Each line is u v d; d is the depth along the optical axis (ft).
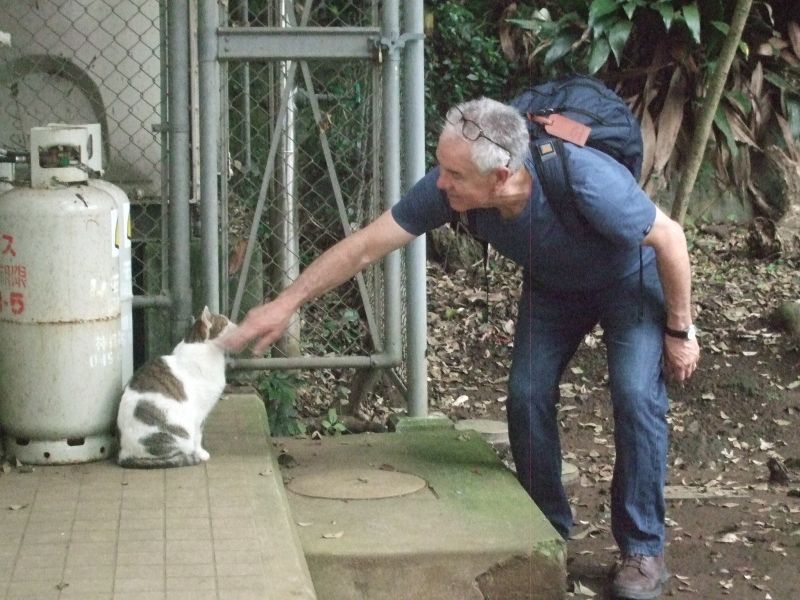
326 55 16.62
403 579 12.46
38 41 18.47
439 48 33.63
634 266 13.89
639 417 13.88
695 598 14.83
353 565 12.35
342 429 18.74
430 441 16.62
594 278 13.76
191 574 10.79
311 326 21.53
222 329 14.25
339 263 13.71
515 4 34.88
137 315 19.16
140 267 19.36
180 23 16.67
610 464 20.17
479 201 12.88
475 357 25.12
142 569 10.89
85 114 18.80
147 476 13.62
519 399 14.76
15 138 18.51
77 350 13.80
